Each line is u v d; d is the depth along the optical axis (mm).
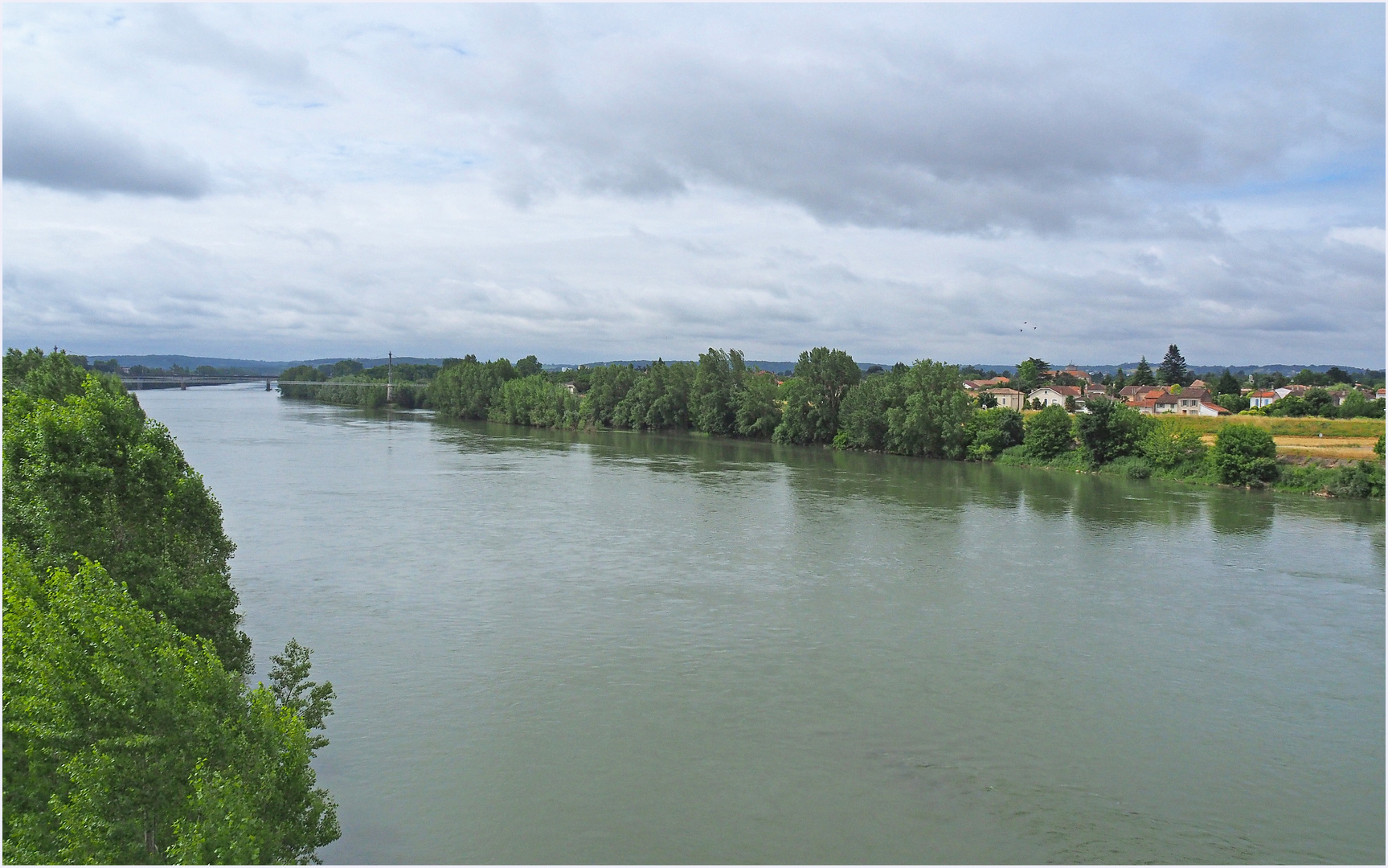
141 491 29859
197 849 15328
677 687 35344
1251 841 25641
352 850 24250
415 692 34375
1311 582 52000
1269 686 36531
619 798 27125
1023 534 65000
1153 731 32375
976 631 42656
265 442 129500
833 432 136500
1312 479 85875
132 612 19766
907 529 66812
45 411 29156
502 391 191375
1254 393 197500
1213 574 53719
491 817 25969
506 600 46281
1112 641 41594
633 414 165875
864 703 34188
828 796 27516
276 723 20125
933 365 122625
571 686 35281
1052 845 25172
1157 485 91938
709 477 96125
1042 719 33188
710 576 51781
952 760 29906
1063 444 109375
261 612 43656
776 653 39312
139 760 17328
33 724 17172
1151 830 26016
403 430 160750
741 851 24562
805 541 62031
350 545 58344
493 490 83750
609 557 56156
